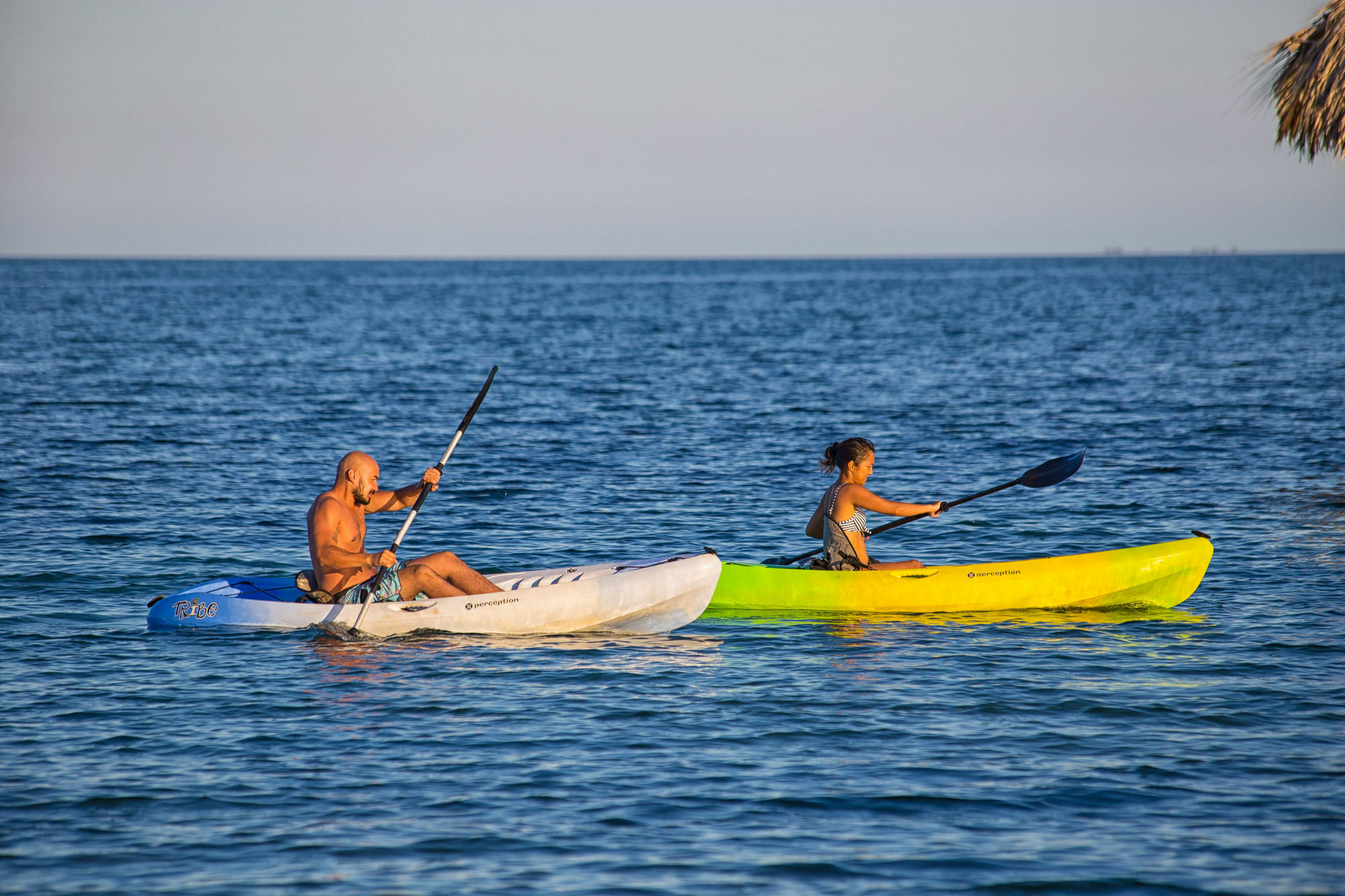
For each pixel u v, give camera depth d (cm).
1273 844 1808
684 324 19262
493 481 5362
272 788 2008
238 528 4256
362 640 2917
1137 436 6631
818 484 5306
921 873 1727
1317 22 4625
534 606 3009
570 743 2216
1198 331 15375
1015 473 5553
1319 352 11906
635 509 4731
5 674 2608
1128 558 3228
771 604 3250
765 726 2309
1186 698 2456
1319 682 2552
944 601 3231
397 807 1938
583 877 1714
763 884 1695
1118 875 1717
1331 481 5156
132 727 2286
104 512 4469
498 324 19200
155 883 1692
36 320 18238
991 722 2327
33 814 1903
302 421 7400
